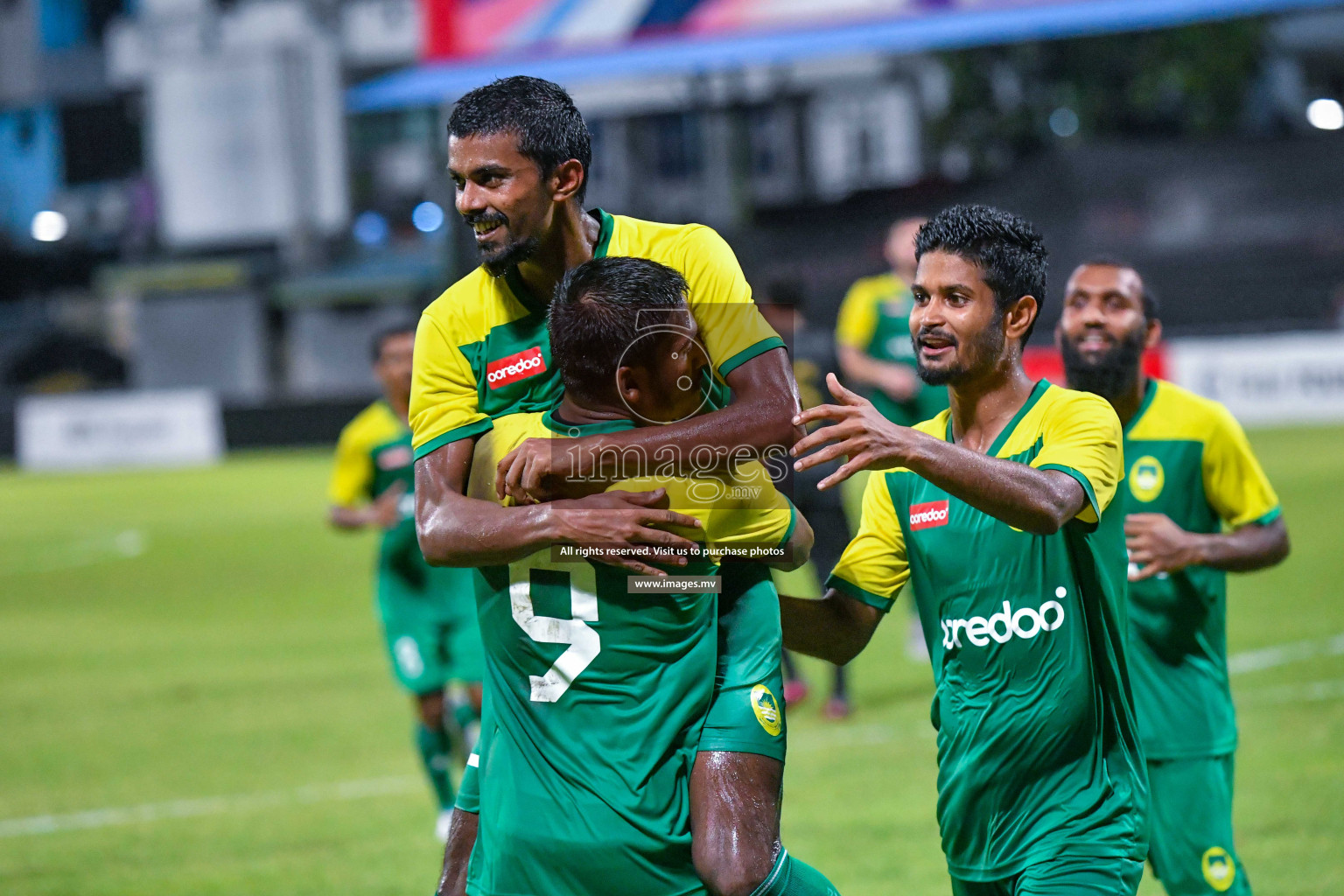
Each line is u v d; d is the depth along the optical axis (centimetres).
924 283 1073
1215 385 7456
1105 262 1407
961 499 980
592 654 995
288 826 2102
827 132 11825
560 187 1023
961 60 11412
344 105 13212
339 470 2409
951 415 1143
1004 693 1079
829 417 958
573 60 7756
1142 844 1065
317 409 10262
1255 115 11925
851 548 1179
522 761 1014
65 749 2662
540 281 1065
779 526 1039
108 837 2066
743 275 1072
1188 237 10656
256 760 2531
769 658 1058
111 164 14400
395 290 12419
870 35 7288
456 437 1066
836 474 958
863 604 1163
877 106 11694
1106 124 11706
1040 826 1064
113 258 14388
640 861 982
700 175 11538
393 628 2109
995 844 1082
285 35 12938
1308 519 4556
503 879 1012
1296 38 11981
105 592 4741
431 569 2088
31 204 14550
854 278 10744
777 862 975
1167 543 1320
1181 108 11719
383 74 13225
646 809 984
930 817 1959
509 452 1015
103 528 6512
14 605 4569
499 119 1000
